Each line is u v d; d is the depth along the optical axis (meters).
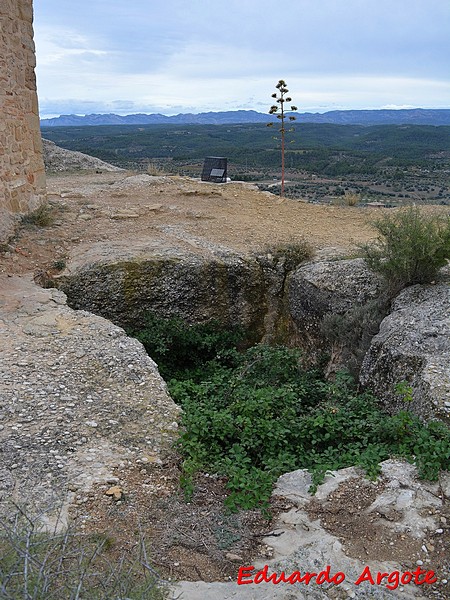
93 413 4.61
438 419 4.28
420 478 3.71
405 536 3.24
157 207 10.77
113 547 3.11
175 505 3.59
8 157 8.69
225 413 4.49
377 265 7.16
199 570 3.02
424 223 7.12
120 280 7.79
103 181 14.45
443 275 7.06
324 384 5.71
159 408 4.77
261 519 3.47
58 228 9.29
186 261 8.11
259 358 6.86
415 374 5.04
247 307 8.41
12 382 4.93
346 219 10.91
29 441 4.14
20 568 2.35
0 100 8.34
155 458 4.10
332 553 3.10
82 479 3.76
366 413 4.80
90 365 5.39
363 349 6.41
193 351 7.95
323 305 7.58
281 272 8.57
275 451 4.34
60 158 18.53
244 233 9.59
